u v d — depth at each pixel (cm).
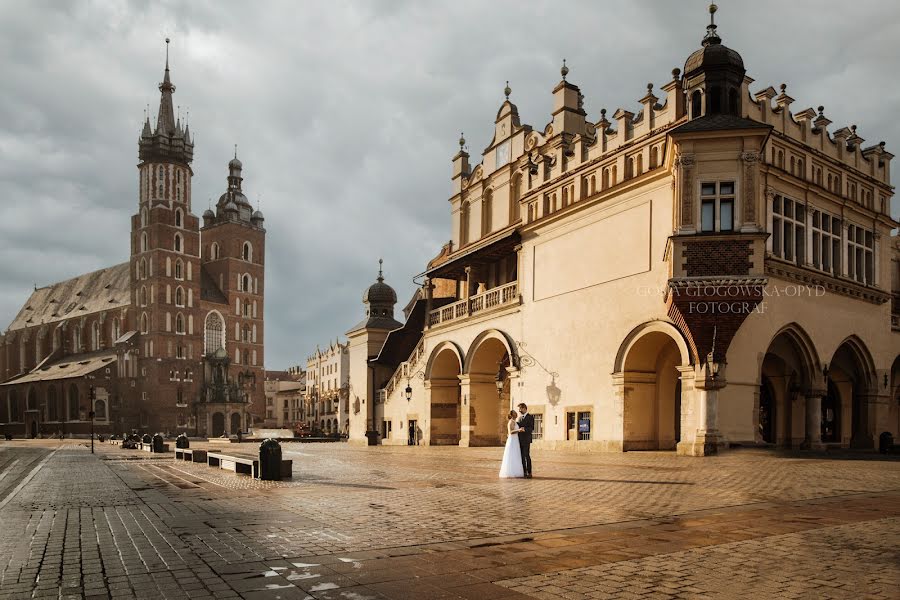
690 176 2530
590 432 3138
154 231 13138
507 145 4316
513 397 3709
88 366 13225
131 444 5319
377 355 5562
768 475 1786
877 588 672
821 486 1525
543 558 810
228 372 13788
